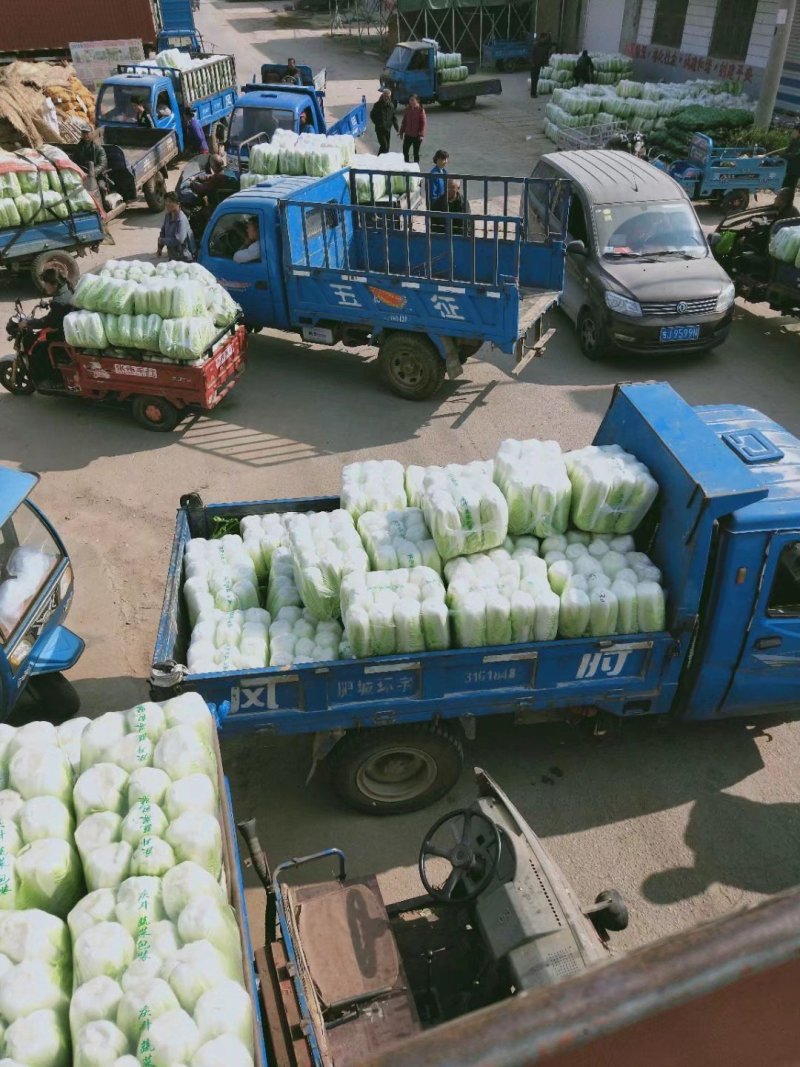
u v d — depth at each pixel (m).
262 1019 3.69
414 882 5.14
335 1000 3.85
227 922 3.14
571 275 11.99
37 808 3.49
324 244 10.41
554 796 5.69
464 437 9.80
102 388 9.90
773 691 5.36
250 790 5.82
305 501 6.26
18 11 24.47
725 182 16.09
